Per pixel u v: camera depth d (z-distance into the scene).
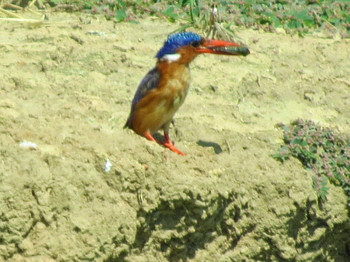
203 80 13.53
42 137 10.59
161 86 11.05
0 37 14.18
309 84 14.02
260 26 16.06
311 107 13.48
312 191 11.67
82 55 13.65
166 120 11.36
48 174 9.93
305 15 16.41
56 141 10.61
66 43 14.10
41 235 9.80
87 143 10.66
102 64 13.50
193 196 10.70
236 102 13.21
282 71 14.24
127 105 12.45
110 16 15.73
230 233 11.29
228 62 14.31
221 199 11.01
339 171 12.07
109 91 12.77
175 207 10.73
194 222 10.88
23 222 9.70
